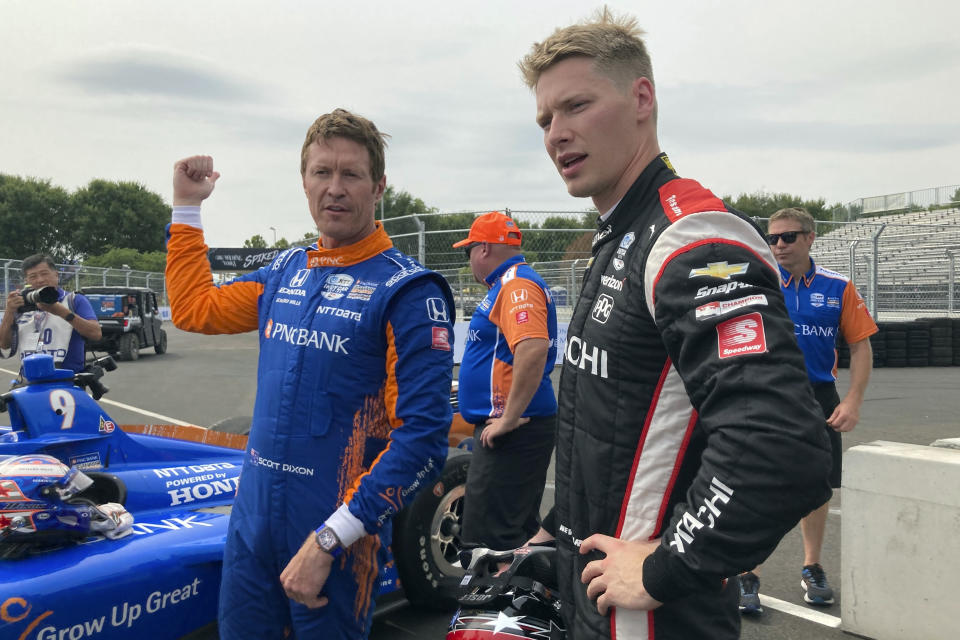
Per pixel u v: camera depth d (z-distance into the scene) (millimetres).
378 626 3150
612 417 1256
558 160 1369
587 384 1311
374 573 1853
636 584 1107
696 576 1044
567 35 1331
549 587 1908
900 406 9781
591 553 1290
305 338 1812
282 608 1808
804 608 3430
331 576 1754
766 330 1041
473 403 3340
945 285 21422
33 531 2184
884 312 21828
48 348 4832
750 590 3332
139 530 2512
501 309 3193
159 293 36531
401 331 1756
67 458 3025
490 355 3297
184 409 9633
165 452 3369
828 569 3955
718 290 1075
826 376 3475
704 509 1034
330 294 1835
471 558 2068
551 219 13039
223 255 29906
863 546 3047
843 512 3127
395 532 3092
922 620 2863
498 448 3176
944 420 8656
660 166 1320
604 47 1303
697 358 1092
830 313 3426
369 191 1858
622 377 1242
